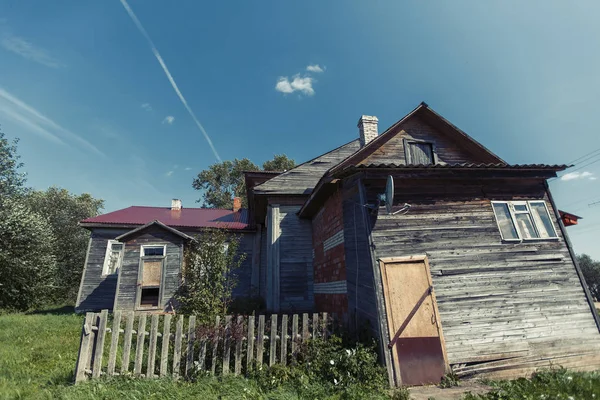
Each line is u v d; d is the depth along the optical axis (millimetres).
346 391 4785
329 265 9453
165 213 19312
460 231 7004
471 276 6672
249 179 14656
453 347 6086
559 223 7598
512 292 6695
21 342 7836
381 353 5805
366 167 6641
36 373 5617
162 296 13531
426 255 6660
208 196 40719
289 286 11672
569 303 6816
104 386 4801
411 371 5734
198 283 11352
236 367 5473
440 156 10250
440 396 4934
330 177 8148
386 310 6102
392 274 6395
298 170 13445
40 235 17516
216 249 11766
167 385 4914
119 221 16344
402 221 6859
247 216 19906
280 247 12133
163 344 5426
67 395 4426
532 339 6398
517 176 7496
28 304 16719
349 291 7547
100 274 15375
